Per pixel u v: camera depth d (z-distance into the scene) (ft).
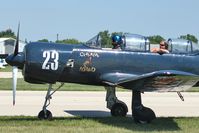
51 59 65.46
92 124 63.10
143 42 70.08
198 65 71.72
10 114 74.02
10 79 175.32
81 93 118.11
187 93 128.57
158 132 58.44
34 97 102.58
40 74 65.51
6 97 101.60
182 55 71.41
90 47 68.08
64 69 66.39
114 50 68.74
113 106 75.77
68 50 66.54
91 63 67.46
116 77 67.00
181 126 64.08
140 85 63.36
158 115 78.64
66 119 68.33
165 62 70.28
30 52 65.05
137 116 65.72
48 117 67.72
